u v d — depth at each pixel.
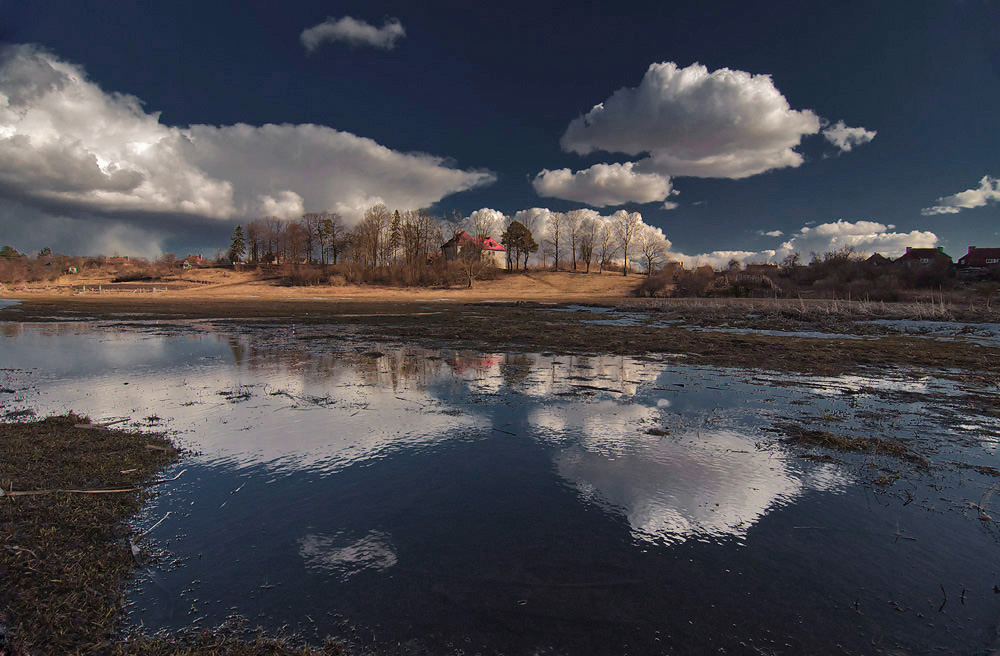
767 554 4.34
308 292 82.25
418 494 5.45
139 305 46.12
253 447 6.89
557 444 7.11
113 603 3.58
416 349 17.23
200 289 87.38
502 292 85.62
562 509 5.12
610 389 10.76
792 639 3.29
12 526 4.49
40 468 5.86
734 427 7.98
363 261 102.19
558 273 109.31
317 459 6.47
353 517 4.91
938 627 3.43
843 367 13.80
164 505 5.13
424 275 96.00
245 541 4.44
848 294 54.16
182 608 3.54
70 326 25.27
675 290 71.25
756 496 5.46
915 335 22.59
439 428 7.83
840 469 6.23
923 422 8.31
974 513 5.09
